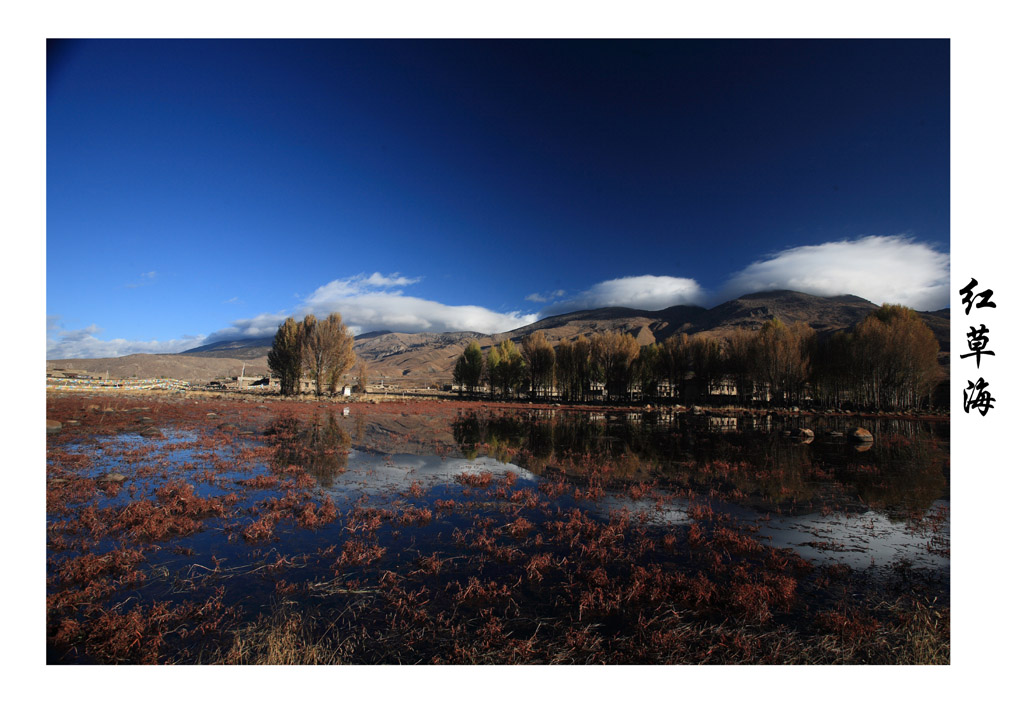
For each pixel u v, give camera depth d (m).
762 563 8.26
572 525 9.96
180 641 5.46
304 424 28.38
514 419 36.88
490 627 5.76
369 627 5.86
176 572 7.31
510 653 5.31
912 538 9.69
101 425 24.09
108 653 5.17
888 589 7.25
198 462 15.91
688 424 34.47
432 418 35.69
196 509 10.32
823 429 31.34
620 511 11.19
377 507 11.20
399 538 9.14
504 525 10.11
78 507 10.41
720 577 7.60
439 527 9.89
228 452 18.06
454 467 16.59
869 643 5.67
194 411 33.41
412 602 6.46
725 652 5.48
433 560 7.75
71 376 68.19
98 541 8.52
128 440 20.08
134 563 7.55
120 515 9.57
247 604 6.38
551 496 12.71
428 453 19.44
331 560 7.93
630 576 7.50
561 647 5.51
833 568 7.95
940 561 8.41
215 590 6.74
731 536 9.24
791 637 5.80
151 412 31.11
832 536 9.79
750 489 13.87
